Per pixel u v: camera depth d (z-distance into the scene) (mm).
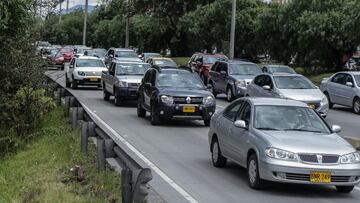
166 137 41344
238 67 75438
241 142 27391
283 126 27141
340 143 25641
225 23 136250
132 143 38156
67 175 26500
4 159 34375
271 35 119875
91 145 32688
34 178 27000
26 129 40031
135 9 170875
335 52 110375
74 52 149250
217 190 25641
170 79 49688
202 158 33531
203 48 149875
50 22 45906
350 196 25422
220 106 66438
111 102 67000
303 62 113688
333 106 74125
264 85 58219
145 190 18484
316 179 24250
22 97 40250
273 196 24828
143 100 51438
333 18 104438
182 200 23672
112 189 23344
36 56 43688
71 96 44156
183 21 153875
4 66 41000
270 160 24516
